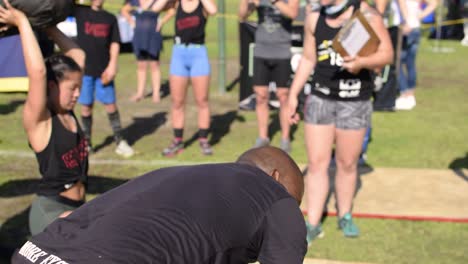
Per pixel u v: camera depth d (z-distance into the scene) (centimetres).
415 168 657
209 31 1814
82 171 355
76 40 666
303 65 471
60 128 341
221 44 1015
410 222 527
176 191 217
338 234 505
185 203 213
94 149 726
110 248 200
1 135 773
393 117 895
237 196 218
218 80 1117
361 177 628
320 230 492
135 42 963
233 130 816
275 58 687
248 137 783
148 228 205
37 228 348
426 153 717
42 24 321
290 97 479
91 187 596
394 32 904
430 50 1519
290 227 219
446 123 860
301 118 883
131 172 645
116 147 733
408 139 779
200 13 656
